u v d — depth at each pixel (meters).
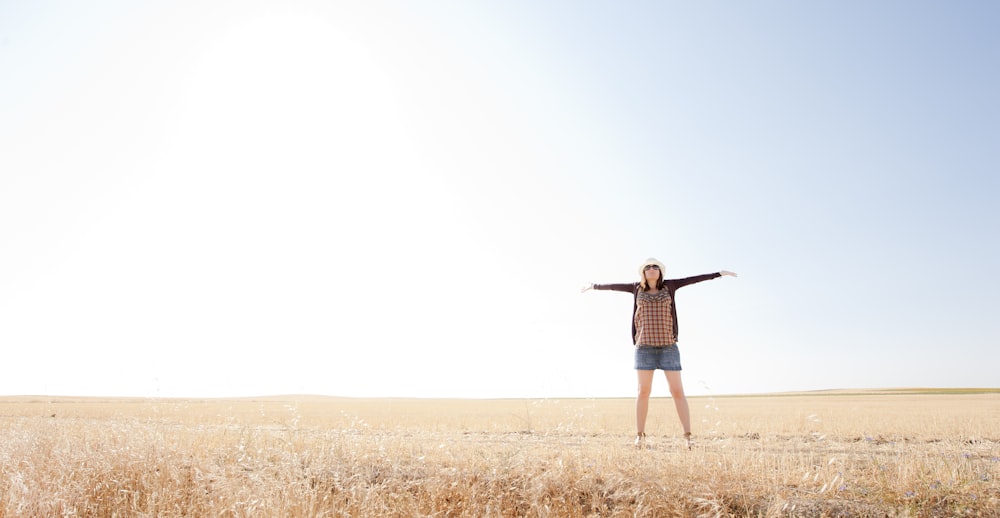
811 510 5.86
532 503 6.59
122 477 7.87
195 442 9.15
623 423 13.62
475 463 7.59
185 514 7.23
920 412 20.23
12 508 7.01
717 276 8.90
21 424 11.10
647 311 8.91
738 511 6.09
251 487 7.21
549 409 17.92
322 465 7.76
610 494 6.66
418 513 6.56
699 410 23.25
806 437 10.34
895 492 6.03
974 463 6.59
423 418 16.92
